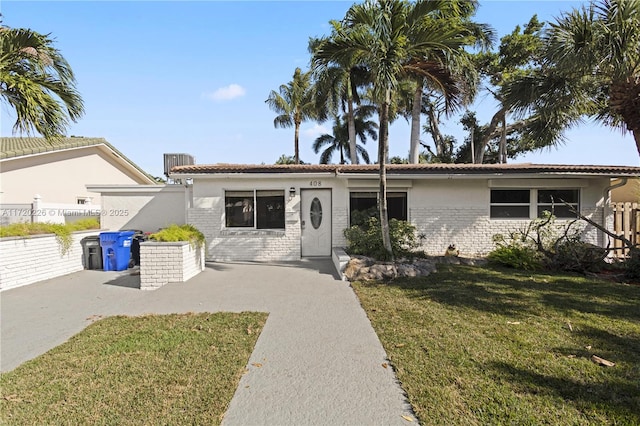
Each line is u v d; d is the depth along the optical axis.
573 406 2.84
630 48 7.39
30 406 2.92
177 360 3.73
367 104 28.41
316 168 10.95
